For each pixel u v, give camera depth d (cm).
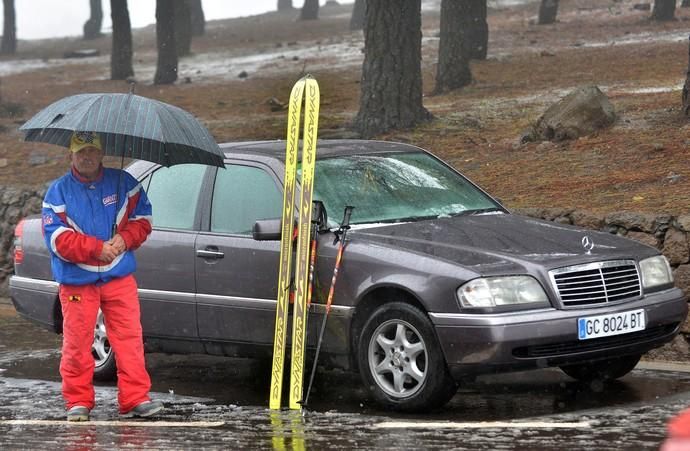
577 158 4922
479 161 5238
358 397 2983
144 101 2661
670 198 3994
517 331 2583
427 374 2666
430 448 2314
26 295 3528
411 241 2797
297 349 2797
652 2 15812
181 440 2472
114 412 2867
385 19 6106
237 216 3077
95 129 2589
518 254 2720
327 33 17062
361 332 2789
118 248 2742
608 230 3684
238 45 16238
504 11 17025
